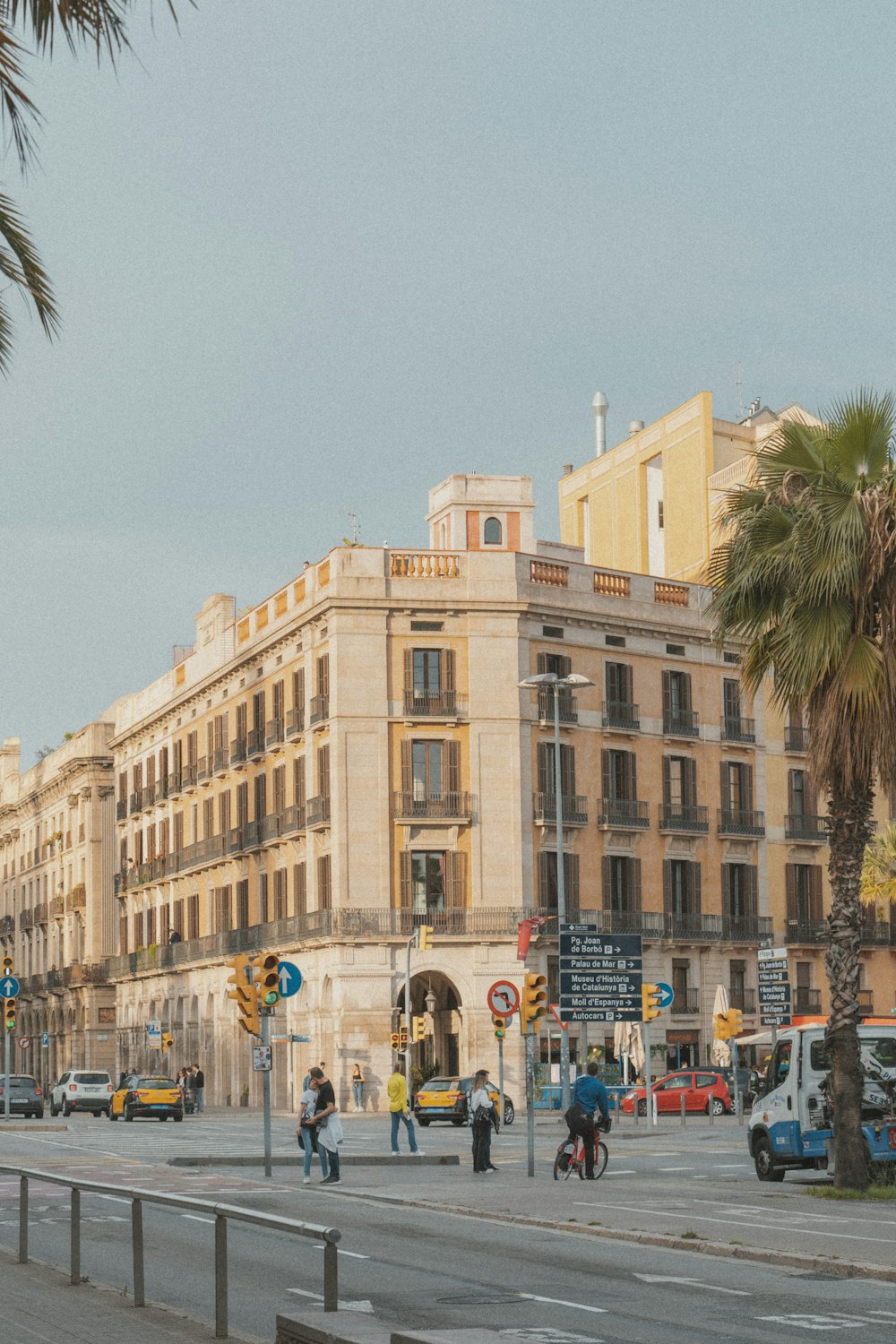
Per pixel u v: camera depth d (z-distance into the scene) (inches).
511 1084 2677.2
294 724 2888.8
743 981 3009.4
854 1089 1062.4
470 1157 1471.5
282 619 2955.2
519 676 2775.6
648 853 2915.8
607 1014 1459.2
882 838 2613.2
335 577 2726.4
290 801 2925.7
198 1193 1132.5
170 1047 3503.9
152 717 3683.6
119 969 3882.9
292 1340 388.5
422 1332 349.7
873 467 1085.1
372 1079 2664.9
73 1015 4320.9
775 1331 559.2
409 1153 1487.5
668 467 3481.8
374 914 2684.5
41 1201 1114.7
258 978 1323.8
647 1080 2112.5
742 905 3043.8
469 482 3024.1
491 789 2743.6
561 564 2859.3
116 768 4042.8
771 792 3102.9
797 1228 873.5
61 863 4534.9
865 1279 707.4
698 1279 701.3
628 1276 714.8
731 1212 959.6
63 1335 517.0
